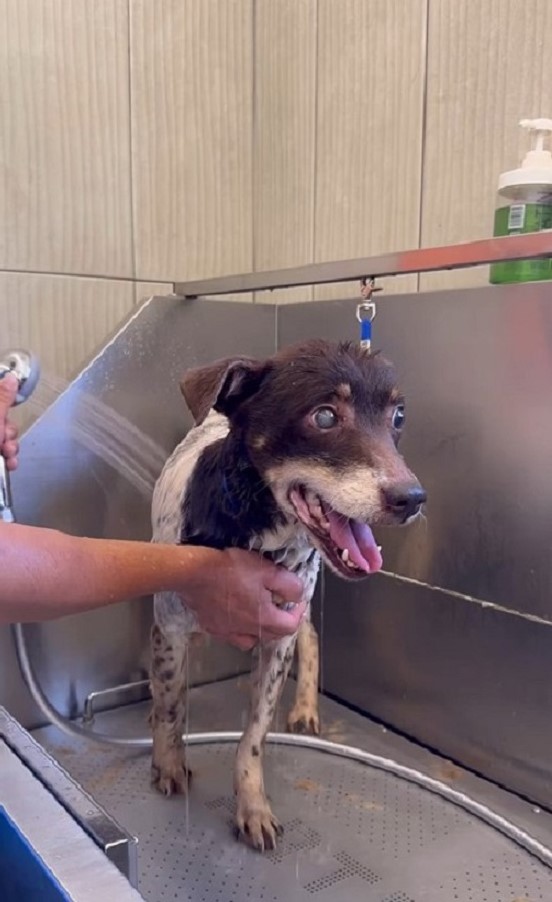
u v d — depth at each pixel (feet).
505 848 3.07
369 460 2.56
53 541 2.15
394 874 2.89
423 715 3.76
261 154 4.84
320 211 4.55
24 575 2.02
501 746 3.44
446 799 3.37
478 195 3.73
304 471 2.65
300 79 4.56
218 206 4.69
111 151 4.17
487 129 3.66
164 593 2.90
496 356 3.27
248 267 4.88
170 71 4.38
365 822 3.21
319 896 2.76
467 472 3.45
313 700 4.00
